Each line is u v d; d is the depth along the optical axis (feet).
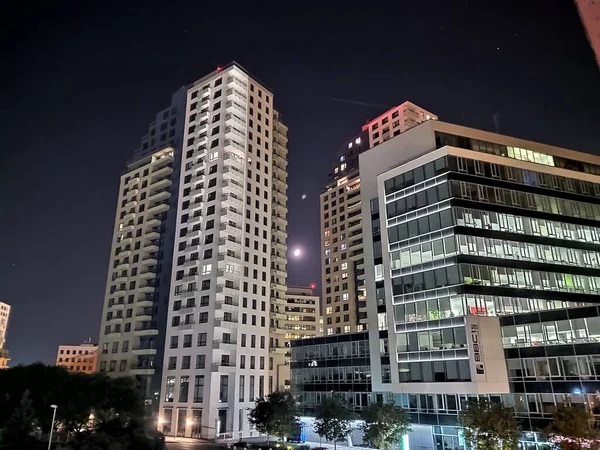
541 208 202.18
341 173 439.63
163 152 370.53
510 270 184.96
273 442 220.02
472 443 140.15
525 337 166.91
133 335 322.96
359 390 219.41
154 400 292.81
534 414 157.79
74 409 159.63
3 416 149.69
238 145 333.01
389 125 404.98
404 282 198.59
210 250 303.48
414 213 202.28
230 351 286.25
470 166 197.06
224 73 353.72
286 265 368.27
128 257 356.59
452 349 172.55
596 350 147.74
